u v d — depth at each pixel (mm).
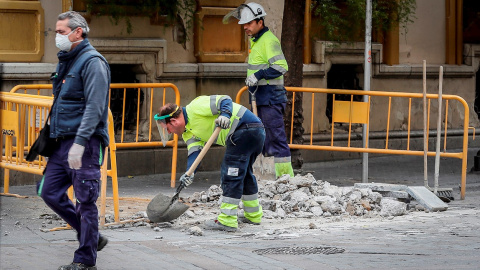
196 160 12328
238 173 12773
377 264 10375
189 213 14000
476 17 27203
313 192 15273
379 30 23953
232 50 21203
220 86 20906
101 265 10141
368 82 17797
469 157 24375
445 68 25547
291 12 18250
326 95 23125
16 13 17391
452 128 26047
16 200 15406
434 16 25641
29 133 13164
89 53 9492
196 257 10719
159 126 12367
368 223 13711
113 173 13047
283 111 16703
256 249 11320
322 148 17891
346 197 15086
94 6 18359
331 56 22938
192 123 12281
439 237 12344
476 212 14969
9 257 10523
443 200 16297
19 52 17469
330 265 10297
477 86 27250
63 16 9516
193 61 20547
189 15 20125
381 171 21469
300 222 13766
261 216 13547
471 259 10703
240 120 12602
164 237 12250
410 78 25016
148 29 19547
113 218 13453
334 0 22641
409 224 13570
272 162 16750
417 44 25250
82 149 9281
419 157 24109
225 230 12812
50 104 12508
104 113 9586
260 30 16344
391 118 24531
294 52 18312
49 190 9750
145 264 10250
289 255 10914
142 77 19672
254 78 16172
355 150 17703
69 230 12570
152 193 16891
